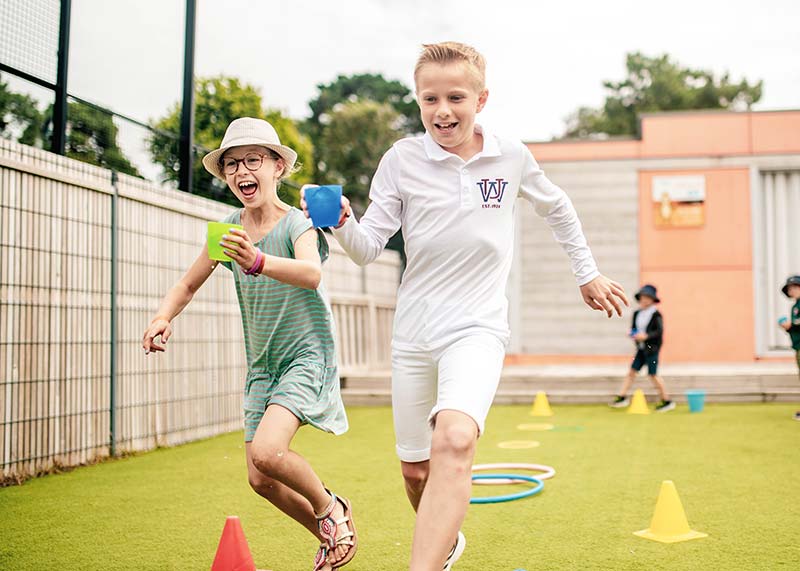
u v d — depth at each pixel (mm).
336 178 36688
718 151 14781
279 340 3227
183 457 6617
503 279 2986
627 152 15008
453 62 2828
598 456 6457
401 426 2969
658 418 9078
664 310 14805
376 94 43750
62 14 6176
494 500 4730
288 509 3225
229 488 5320
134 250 6887
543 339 15023
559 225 3162
